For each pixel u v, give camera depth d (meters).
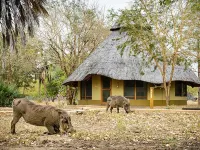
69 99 35.16
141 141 9.34
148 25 24.66
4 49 15.65
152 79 28.08
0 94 23.77
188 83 31.61
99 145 8.53
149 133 11.30
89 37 34.66
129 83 29.08
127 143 8.95
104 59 29.73
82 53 34.97
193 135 10.70
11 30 14.46
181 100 31.19
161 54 25.27
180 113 19.05
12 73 40.81
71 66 34.72
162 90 29.36
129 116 17.44
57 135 10.05
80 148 8.01
